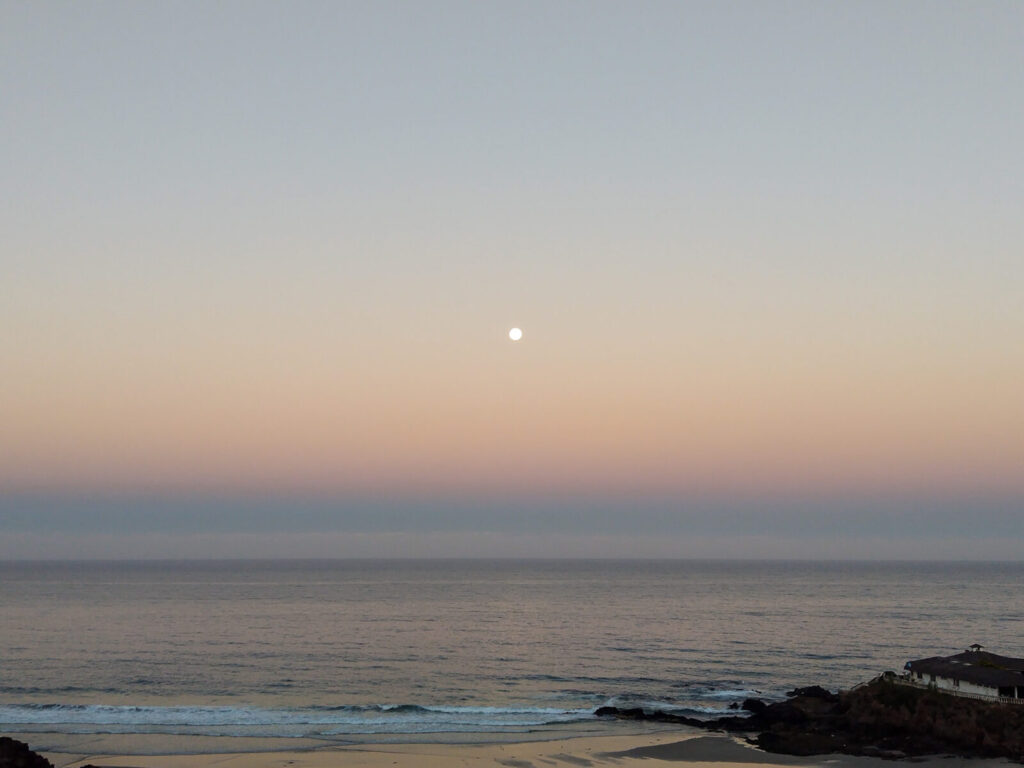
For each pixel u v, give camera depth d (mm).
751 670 88562
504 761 48750
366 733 56312
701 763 48531
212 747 51625
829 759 49438
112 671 83250
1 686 74688
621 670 87812
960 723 53250
